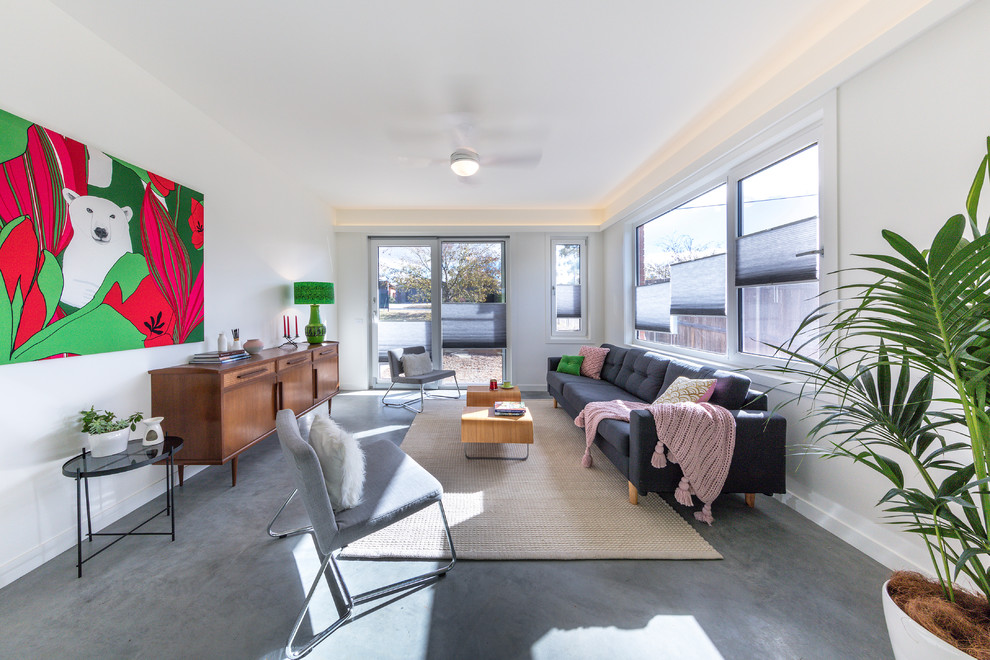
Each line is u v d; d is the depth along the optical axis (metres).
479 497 2.46
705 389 2.51
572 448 3.33
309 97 2.68
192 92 2.62
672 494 2.50
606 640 1.40
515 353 5.80
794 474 2.36
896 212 1.77
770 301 2.71
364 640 1.40
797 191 2.46
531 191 4.88
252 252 3.57
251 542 1.99
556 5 1.89
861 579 1.71
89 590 1.64
